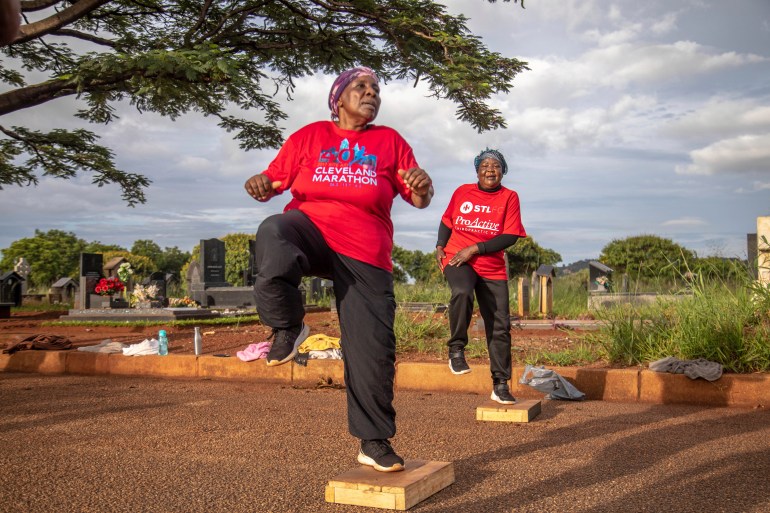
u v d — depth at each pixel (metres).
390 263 3.35
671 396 6.48
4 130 18.31
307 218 3.15
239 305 22.67
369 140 3.29
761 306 7.54
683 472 3.72
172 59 11.53
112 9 16.72
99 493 3.44
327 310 21.20
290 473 3.81
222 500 3.29
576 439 4.67
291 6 15.53
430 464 3.52
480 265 5.49
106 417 5.72
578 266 29.95
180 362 8.74
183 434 4.97
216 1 15.87
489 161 5.53
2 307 21.31
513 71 14.84
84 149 19.41
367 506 3.16
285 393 7.26
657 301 8.84
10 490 3.50
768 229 9.30
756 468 3.80
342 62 16.55
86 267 21.52
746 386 6.26
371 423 3.31
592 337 8.66
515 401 5.65
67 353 9.29
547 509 3.09
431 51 15.59
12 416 5.79
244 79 12.15
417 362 7.86
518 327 12.35
